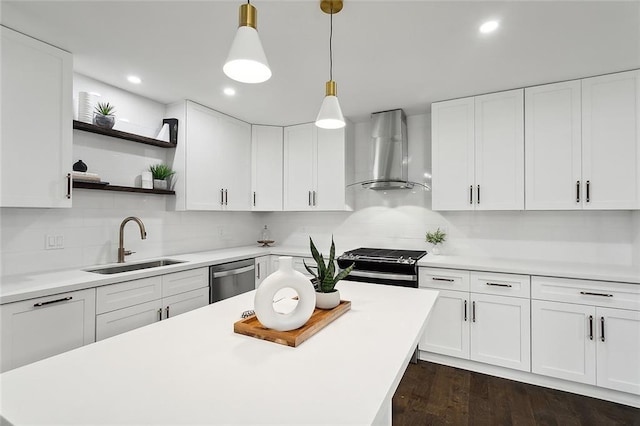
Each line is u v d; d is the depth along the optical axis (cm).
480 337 261
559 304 234
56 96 210
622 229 265
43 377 88
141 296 234
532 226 296
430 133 343
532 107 265
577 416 209
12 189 191
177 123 307
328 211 400
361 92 285
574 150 250
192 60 228
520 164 269
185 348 108
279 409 74
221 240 383
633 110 233
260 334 116
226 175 345
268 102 311
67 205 215
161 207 314
